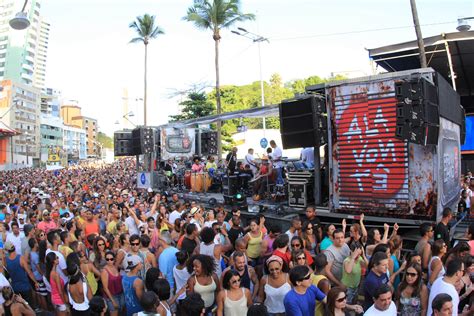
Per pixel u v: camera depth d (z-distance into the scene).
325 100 9.63
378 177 8.52
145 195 17.00
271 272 5.40
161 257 6.55
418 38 14.94
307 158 13.13
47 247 7.86
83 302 6.21
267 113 16.11
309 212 8.56
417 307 5.18
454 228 8.66
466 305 5.45
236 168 14.37
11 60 151.25
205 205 13.69
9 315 5.89
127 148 21.17
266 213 10.95
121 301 6.57
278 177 12.58
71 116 158.38
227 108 51.75
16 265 8.35
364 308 5.50
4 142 83.38
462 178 13.62
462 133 11.27
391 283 6.06
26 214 13.06
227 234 8.02
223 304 5.19
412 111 7.45
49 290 7.77
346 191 8.94
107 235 8.35
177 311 5.92
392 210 8.38
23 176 42.84
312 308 4.91
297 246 6.36
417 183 8.12
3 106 90.75
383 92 8.41
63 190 20.95
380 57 18.66
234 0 26.28
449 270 4.80
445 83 8.88
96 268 7.34
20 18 8.81
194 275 5.71
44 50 172.50
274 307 5.44
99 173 41.31
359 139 8.73
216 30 26.66
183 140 19.73
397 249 6.78
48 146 107.81
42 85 173.25
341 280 6.24
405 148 8.22
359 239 7.20
